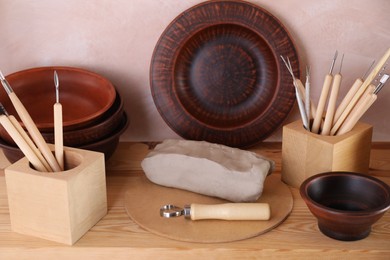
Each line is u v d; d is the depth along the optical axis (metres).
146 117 1.26
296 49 1.15
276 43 1.15
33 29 1.20
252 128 1.18
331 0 1.17
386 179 1.08
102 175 0.94
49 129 0.98
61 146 0.92
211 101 1.20
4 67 1.23
